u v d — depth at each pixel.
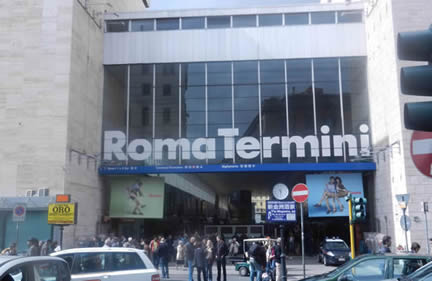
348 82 26.88
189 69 27.62
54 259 5.78
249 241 19.08
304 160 25.97
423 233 20.20
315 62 27.20
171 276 18.64
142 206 26.39
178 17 28.19
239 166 25.77
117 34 28.30
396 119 21.73
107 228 26.91
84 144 24.70
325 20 27.70
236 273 19.72
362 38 27.19
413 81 3.37
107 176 27.62
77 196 23.39
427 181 20.53
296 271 20.30
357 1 27.55
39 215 21.70
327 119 26.41
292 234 30.34
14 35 23.73
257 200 45.94
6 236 21.52
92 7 26.55
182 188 29.30
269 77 27.19
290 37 27.47
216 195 37.56
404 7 22.12
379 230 24.75
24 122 22.88
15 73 23.38
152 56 27.91
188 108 27.14
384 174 23.89
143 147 26.86
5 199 21.69
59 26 23.66
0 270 4.59
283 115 26.59
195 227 30.61
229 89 27.20
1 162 22.58
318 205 25.33
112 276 9.18
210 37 27.81
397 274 7.96
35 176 22.31
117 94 27.66
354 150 25.97
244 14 27.94
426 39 3.41
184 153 26.59
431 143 3.62
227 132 26.62
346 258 22.80
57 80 23.14
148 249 21.67
